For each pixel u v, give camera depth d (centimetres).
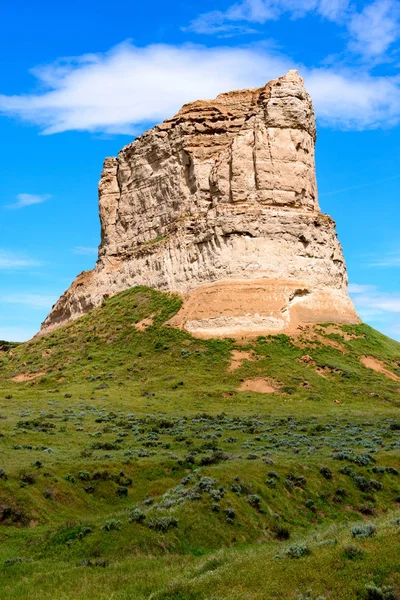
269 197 9469
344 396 6900
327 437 5147
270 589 2366
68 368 8300
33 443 4919
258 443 4966
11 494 3672
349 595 2302
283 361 7675
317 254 9350
